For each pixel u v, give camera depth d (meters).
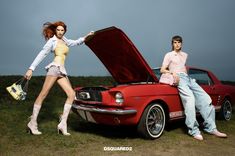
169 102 5.08
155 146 4.41
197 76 6.20
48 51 4.74
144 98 4.67
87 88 5.32
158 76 5.92
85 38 5.18
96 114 4.77
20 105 7.96
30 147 4.14
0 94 9.44
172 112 5.16
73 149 4.11
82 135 4.91
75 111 5.23
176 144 4.57
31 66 4.60
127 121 4.57
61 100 9.57
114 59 5.61
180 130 5.63
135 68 5.40
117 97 4.52
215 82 6.59
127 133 5.27
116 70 5.92
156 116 4.95
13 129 5.18
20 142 4.36
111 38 5.04
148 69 5.10
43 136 4.71
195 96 5.31
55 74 4.72
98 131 5.39
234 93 7.08
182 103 5.35
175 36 5.39
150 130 4.81
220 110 6.67
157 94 4.87
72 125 5.83
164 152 4.12
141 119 4.68
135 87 4.63
